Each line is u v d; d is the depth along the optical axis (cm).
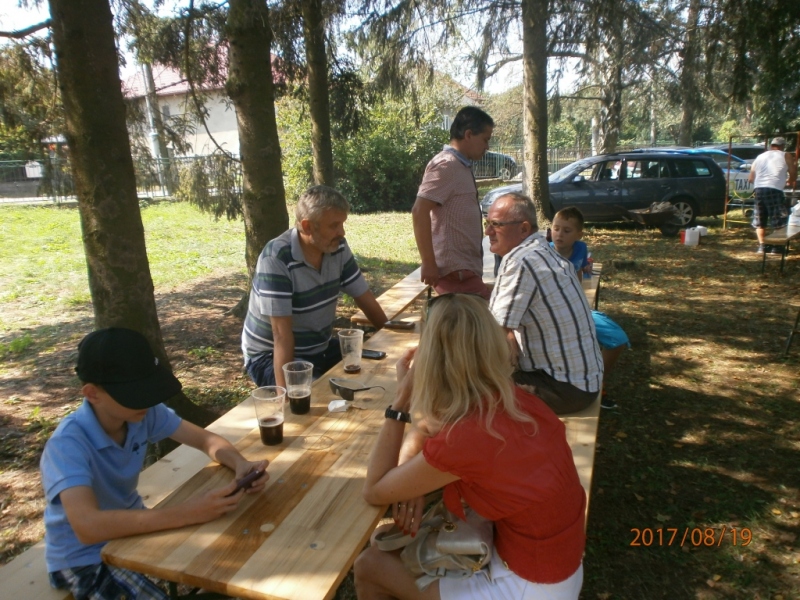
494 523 192
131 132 613
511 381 176
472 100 2897
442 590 187
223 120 2475
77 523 175
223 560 166
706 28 907
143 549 171
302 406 260
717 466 380
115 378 185
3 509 346
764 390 489
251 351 337
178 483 262
